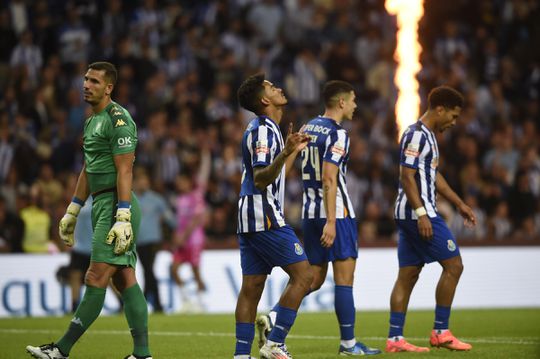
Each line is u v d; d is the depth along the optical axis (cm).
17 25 6419
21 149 5388
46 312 4619
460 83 6950
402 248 2688
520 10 7731
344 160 2547
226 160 5634
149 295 4597
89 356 2622
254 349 2781
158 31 6594
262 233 2183
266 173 2102
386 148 6334
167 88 6300
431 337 2625
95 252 2159
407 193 2628
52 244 4672
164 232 5081
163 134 5666
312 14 7100
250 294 2223
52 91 5884
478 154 6462
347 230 2533
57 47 6284
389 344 2619
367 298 4988
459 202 2802
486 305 5103
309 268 2216
